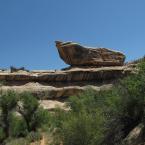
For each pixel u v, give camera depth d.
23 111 40.59
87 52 72.44
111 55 73.88
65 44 72.88
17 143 35.97
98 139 22.75
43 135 37.88
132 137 20.11
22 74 67.12
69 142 23.70
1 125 38.19
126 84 24.39
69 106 42.56
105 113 24.67
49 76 67.25
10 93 39.47
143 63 23.70
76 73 67.56
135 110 21.84
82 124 23.62
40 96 62.31
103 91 38.62
